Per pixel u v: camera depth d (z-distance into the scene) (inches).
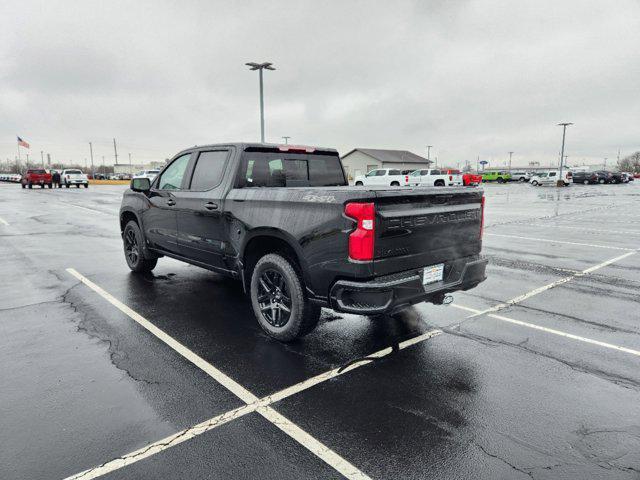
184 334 168.6
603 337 167.6
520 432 105.8
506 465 93.7
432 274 148.6
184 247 210.4
